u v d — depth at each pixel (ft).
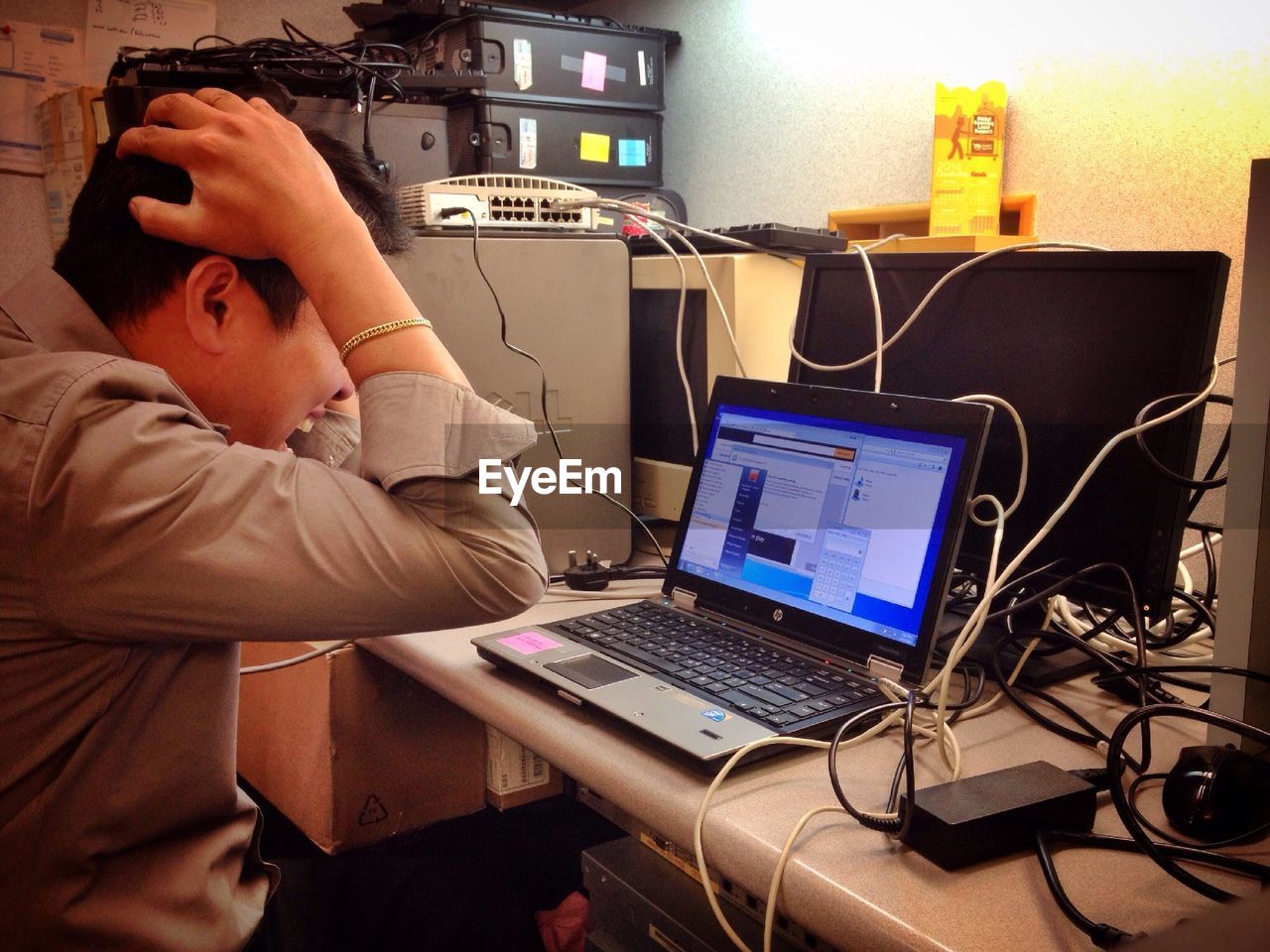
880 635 2.65
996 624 3.11
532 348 3.75
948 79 4.75
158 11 6.56
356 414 3.24
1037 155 4.42
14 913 1.95
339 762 3.34
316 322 2.31
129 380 1.95
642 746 2.37
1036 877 1.83
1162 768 2.28
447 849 4.55
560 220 4.05
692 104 6.26
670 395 4.12
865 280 3.49
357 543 2.03
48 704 1.92
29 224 6.57
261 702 3.77
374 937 3.02
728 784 2.18
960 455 2.62
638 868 3.15
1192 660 2.95
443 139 4.74
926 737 2.43
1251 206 2.04
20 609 1.86
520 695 2.69
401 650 3.10
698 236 4.15
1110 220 4.17
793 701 2.48
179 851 2.18
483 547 2.16
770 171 5.78
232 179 2.10
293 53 4.41
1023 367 3.05
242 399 2.26
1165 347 2.74
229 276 2.15
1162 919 1.69
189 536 1.89
